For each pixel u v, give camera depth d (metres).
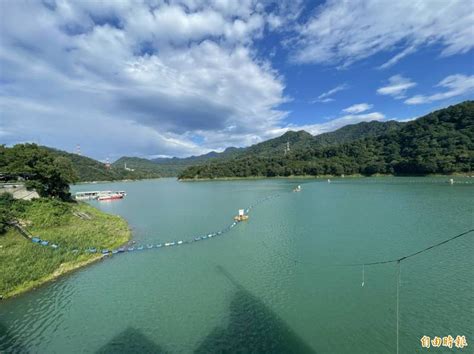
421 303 21.08
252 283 25.78
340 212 56.34
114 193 115.00
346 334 18.12
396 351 16.42
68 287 25.81
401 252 31.38
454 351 16.16
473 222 42.78
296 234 41.22
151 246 38.09
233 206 75.25
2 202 41.72
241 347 17.44
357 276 26.09
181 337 18.56
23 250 30.69
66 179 66.44
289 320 19.88
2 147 71.12
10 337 18.86
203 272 28.77
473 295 21.77
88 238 38.12
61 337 18.81
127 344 18.05
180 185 192.88
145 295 24.11
